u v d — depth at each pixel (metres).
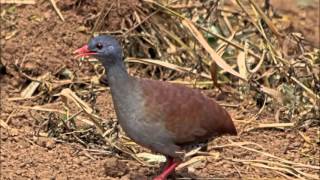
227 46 14.53
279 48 14.83
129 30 14.47
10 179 11.38
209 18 14.93
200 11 15.10
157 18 14.82
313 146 12.80
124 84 10.62
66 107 13.15
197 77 14.32
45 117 13.00
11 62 14.45
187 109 10.66
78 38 14.77
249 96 13.99
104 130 12.54
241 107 13.78
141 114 10.55
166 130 10.61
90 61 14.43
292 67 13.90
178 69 14.01
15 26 15.02
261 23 14.95
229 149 12.50
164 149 10.76
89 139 12.52
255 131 13.16
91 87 13.78
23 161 11.86
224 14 15.35
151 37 14.74
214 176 11.71
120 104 10.68
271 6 16.70
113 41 10.63
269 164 12.09
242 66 13.83
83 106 12.91
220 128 10.95
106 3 14.91
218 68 14.34
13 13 15.25
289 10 18.34
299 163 12.14
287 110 13.53
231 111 13.67
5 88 14.08
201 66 14.43
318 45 16.38
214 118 10.84
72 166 11.80
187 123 10.66
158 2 14.88
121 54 10.66
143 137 10.68
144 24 14.82
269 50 14.26
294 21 17.69
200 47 14.74
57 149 12.28
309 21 17.80
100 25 14.73
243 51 14.12
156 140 10.68
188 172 11.76
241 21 15.40
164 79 14.42
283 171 11.95
